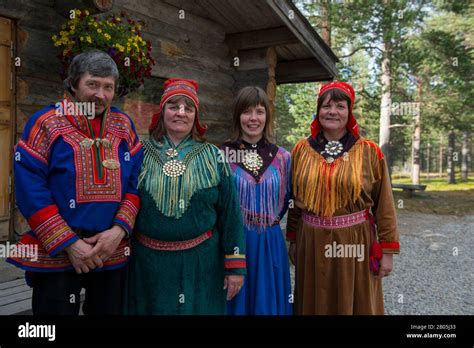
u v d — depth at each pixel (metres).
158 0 4.49
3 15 3.09
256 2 4.71
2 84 3.16
